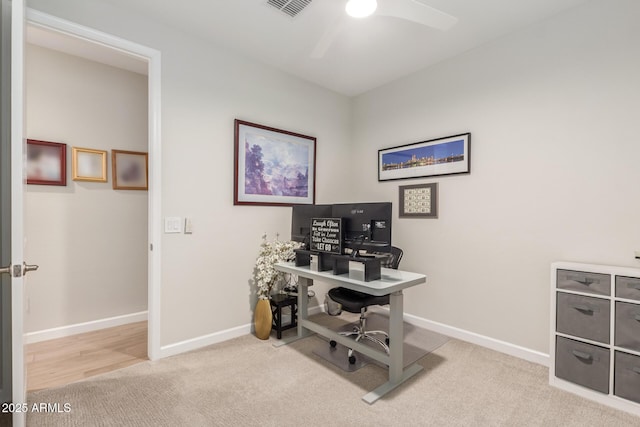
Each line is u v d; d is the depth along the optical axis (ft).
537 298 7.88
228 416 5.85
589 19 7.04
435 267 10.02
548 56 7.65
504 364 7.84
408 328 10.25
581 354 6.49
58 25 6.56
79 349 8.62
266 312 9.22
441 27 6.55
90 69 9.86
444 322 9.79
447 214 9.71
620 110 6.67
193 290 8.62
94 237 10.00
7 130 6.17
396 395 6.55
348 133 12.89
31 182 8.87
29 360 7.97
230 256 9.38
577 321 6.60
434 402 6.31
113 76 10.31
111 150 10.27
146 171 11.01
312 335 9.66
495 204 8.62
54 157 9.22
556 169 7.54
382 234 6.72
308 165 11.46
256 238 10.00
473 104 9.08
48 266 9.20
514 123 8.24
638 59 6.46
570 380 6.67
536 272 7.88
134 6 7.29
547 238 7.70
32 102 8.89
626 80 6.59
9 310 6.28
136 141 10.80
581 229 7.18
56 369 7.52
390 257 8.12
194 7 7.32
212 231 8.97
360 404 6.24
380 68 10.39
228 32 8.36
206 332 8.88
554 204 7.58
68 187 9.51
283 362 7.93
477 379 7.16
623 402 6.01
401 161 11.02
